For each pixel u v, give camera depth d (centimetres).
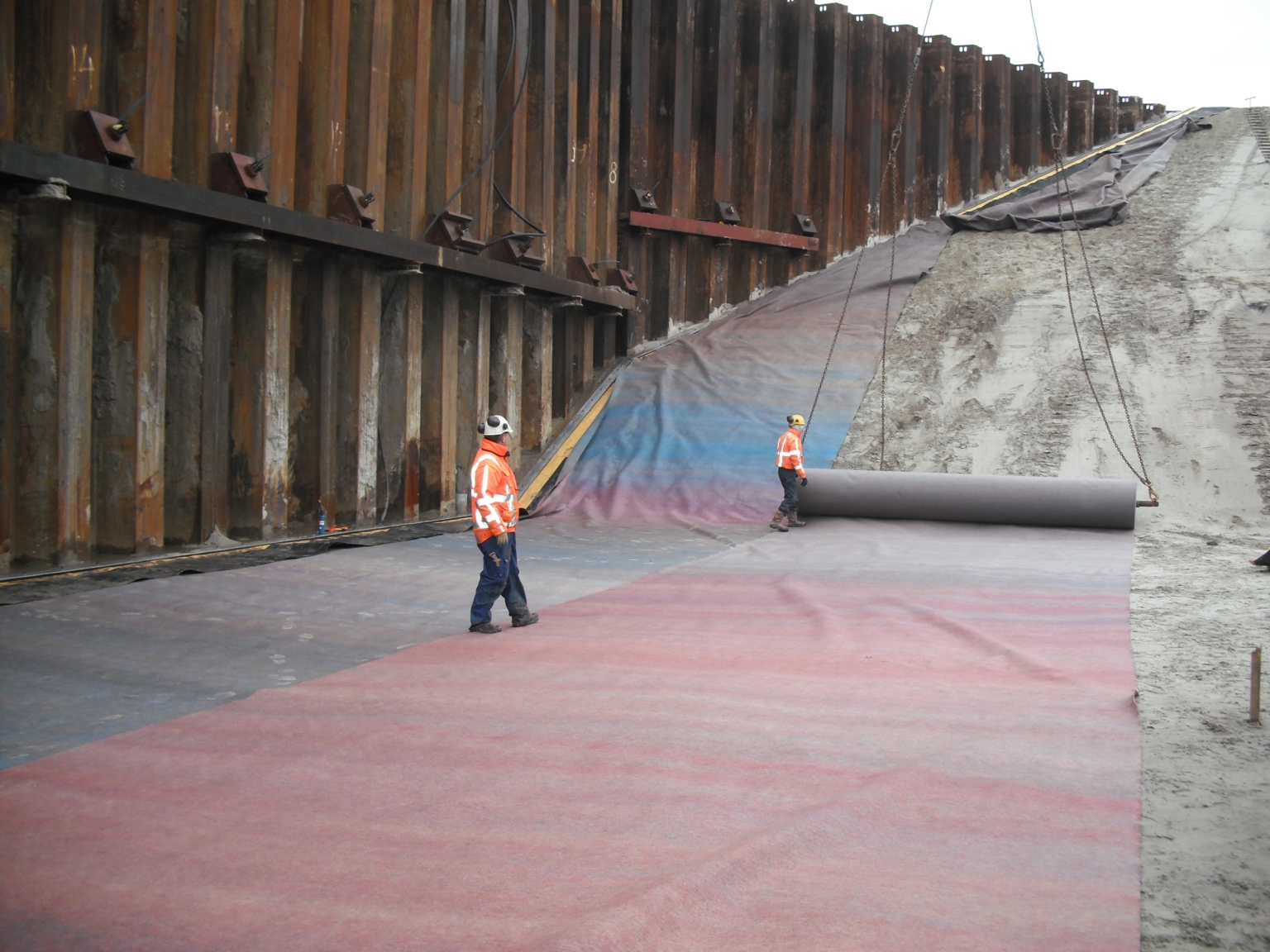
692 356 1998
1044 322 1808
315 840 367
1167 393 1556
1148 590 883
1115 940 290
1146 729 491
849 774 430
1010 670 610
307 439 1226
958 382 1734
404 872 339
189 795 411
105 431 983
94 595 806
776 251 2369
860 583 938
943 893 320
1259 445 1423
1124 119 3125
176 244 1045
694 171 2234
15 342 901
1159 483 1415
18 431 904
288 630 736
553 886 327
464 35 1497
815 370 1864
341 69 1245
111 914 313
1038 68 2817
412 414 1394
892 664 627
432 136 1455
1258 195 2159
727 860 334
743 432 1717
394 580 951
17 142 824
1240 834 367
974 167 2695
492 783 422
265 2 1133
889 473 1395
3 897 324
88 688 576
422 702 544
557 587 947
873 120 2509
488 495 727
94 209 937
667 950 284
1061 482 1314
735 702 542
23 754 465
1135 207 2272
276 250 1134
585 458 1723
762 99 2303
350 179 1289
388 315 1372
